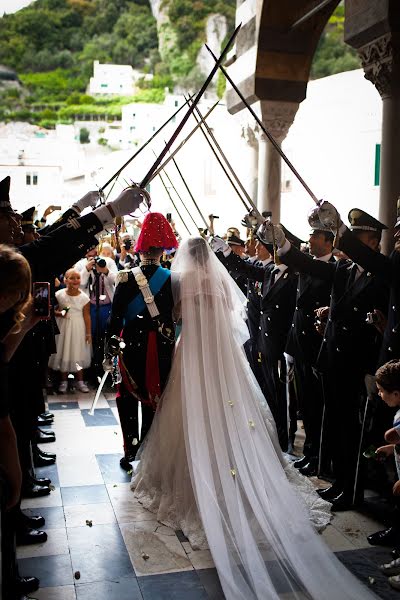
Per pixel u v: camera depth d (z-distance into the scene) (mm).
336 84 14164
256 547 2965
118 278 4004
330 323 3783
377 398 3566
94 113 51094
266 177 7402
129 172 15945
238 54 7699
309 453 4414
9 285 1888
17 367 3295
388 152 5121
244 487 3295
